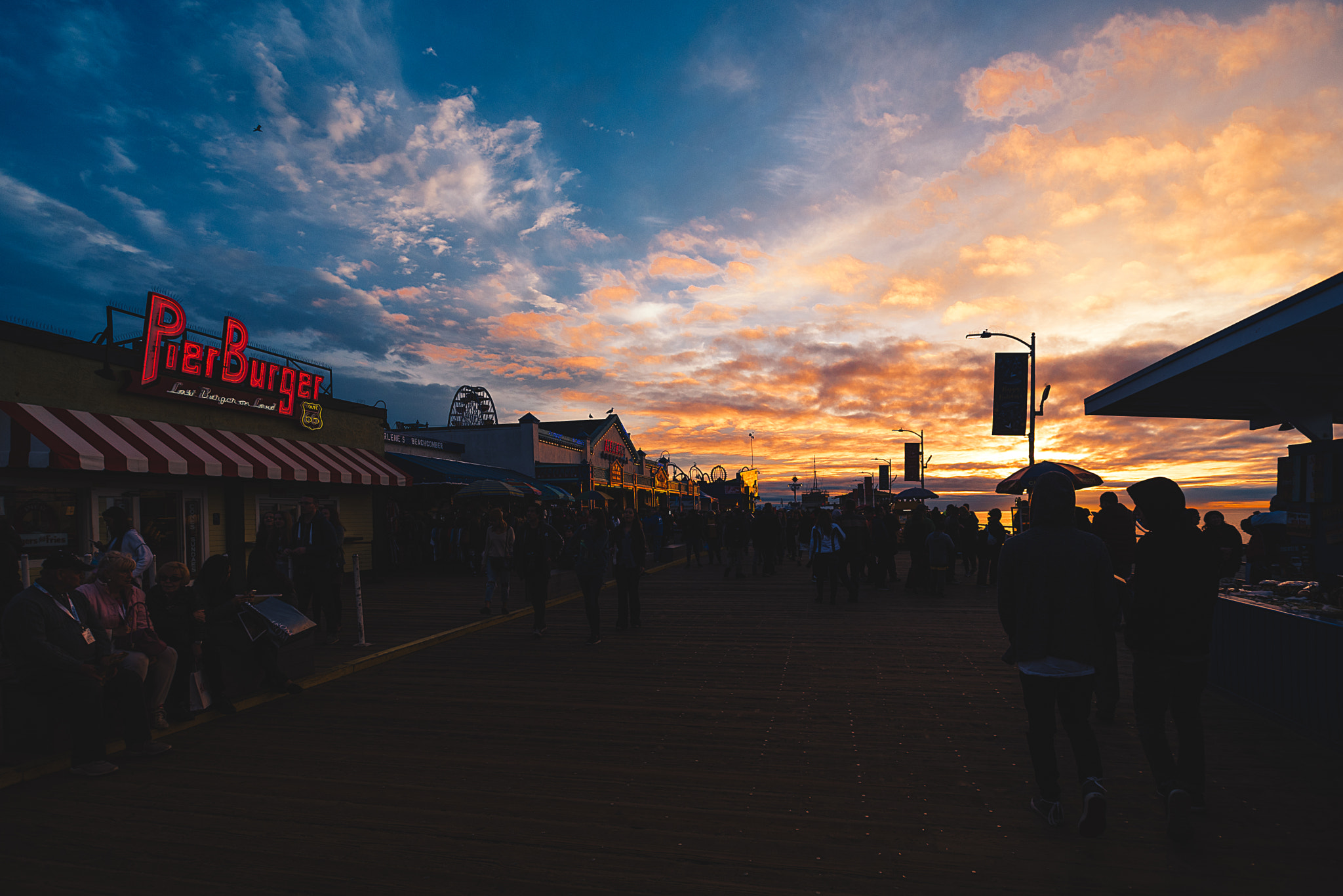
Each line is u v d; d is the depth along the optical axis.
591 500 33.62
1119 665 8.29
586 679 7.86
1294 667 5.77
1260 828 4.02
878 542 16.39
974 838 3.95
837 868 3.65
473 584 18.11
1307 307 6.14
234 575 15.30
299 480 16.17
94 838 4.12
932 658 8.73
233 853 3.92
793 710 6.58
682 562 26.25
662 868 3.68
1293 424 9.31
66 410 12.03
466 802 4.57
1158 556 4.05
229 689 6.77
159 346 13.77
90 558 9.68
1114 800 4.42
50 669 5.04
